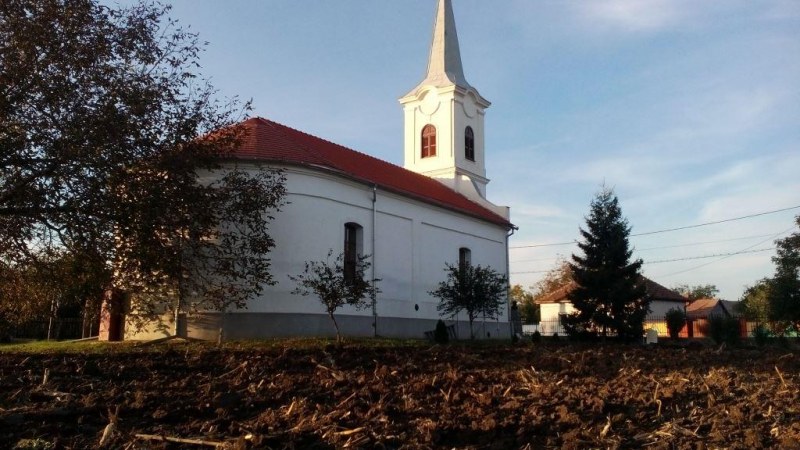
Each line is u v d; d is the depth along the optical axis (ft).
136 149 53.83
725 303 252.42
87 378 41.19
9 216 52.13
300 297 81.25
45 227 54.80
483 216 122.21
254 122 91.97
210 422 28.81
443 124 132.77
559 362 54.24
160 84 56.39
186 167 56.54
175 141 56.65
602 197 133.39
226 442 25.29
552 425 29.53
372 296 83.87
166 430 27.58
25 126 49.01
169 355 54.95
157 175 55.01
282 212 81.25
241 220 64.54
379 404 32.83
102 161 50.78
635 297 126.52
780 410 33.99
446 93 132.36
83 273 57.21
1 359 50.60
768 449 26.16
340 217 88.79
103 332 84.23
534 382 40.60
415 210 105.60
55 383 38.55
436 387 39.50
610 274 126.41
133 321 64.85
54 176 50.49
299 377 42.16
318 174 85.30
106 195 52.06
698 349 84.07
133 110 52.65
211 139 61.62
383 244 97.19
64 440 25.81
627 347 86.63
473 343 91.61
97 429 27.71
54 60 50.24
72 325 99.40
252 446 24.99
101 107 51.42
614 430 29.25
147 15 56.80
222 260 63.87
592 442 26.89
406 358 56.08
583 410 32.86
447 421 29.73
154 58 56.34
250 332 77.51
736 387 41.91
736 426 29.99
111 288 60.03
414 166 135.44
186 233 59.36
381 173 109.70
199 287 66.49
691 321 164.55
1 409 30.66
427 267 107.45
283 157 82.23
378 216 96.78
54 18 51.08
